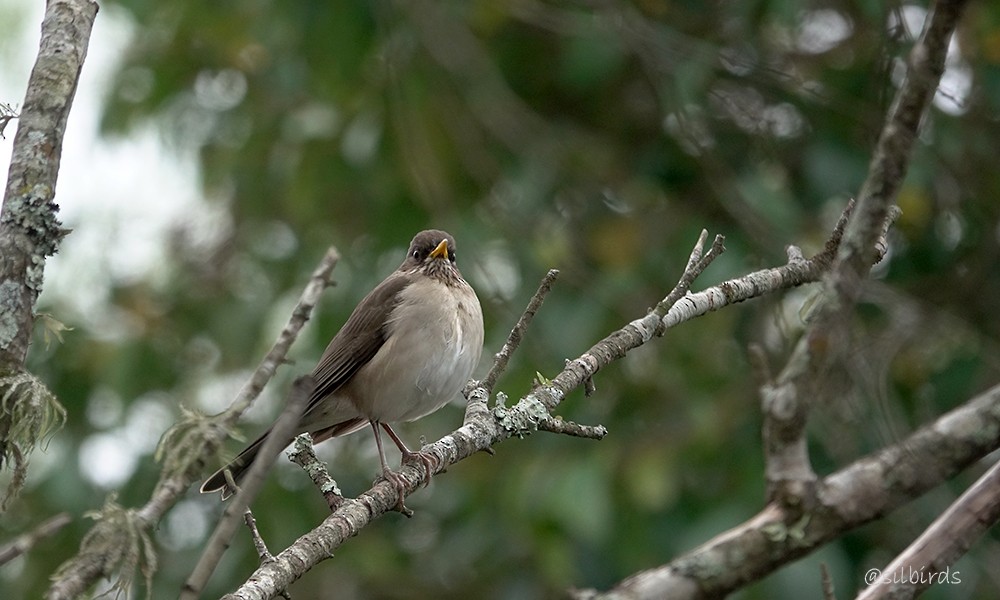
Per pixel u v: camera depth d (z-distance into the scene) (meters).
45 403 5.64
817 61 13.48
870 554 10.84
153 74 13.88
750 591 10.04
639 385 11.87
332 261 4.99
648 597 5.09
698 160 12.79
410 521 13.34
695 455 11.34
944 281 12.91
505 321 11.66
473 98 13.17
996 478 5.73
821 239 12.21
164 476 4.89
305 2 12.59
